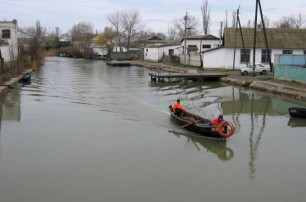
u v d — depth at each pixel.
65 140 20.81
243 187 15.17
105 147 19.70
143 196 14.20
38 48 78.56
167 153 18.98
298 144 20.88
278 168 17.28
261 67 50.19
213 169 17.03
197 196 14.30
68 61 100.88
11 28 65.69
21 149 19.25
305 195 14.56
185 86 44.53
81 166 17.03
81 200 13.83
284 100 34.75
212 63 58.34
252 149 19.92
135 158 18.17
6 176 15.84
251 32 59.09
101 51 115.94
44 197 14.02
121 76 56.81
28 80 44.66
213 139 21.12
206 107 31.33
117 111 28.38
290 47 58.34
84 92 38.16
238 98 35.81
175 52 82.06
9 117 26.16
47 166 16.97
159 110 28.94
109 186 15.02
